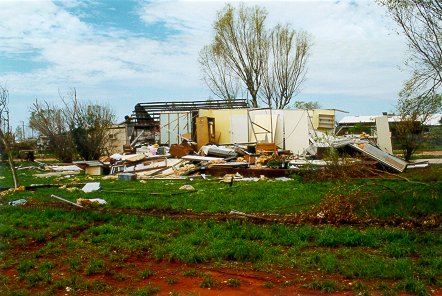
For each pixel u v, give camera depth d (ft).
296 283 24.16
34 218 40.96
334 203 37.93
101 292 23.75
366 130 137.39
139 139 133.69
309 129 112.16
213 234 33.50
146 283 24.90
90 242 33.04
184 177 74.13
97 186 61.77
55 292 23.80
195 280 25.08
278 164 76.07
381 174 58.59
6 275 26.63
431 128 90.74
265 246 30.73
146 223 38.01
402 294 22.35
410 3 46.21
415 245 29.35
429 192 42.68
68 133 119.03
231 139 110.52
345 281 24.38
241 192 54.13
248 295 22.76
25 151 126.41
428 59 46.93
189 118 118.52
